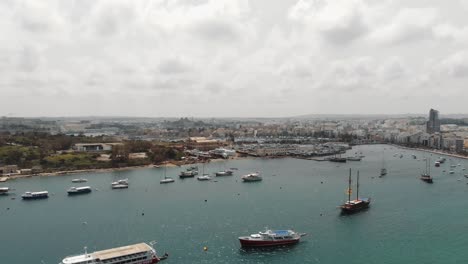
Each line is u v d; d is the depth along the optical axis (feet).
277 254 638.12
